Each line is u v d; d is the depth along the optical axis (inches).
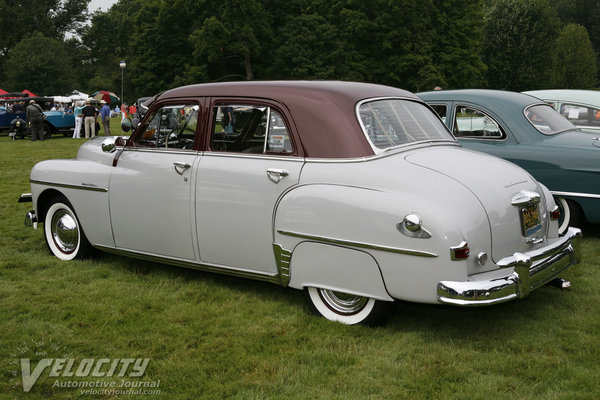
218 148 178.2
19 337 156.0
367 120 161.6
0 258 229.3
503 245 147.7
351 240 147.8
